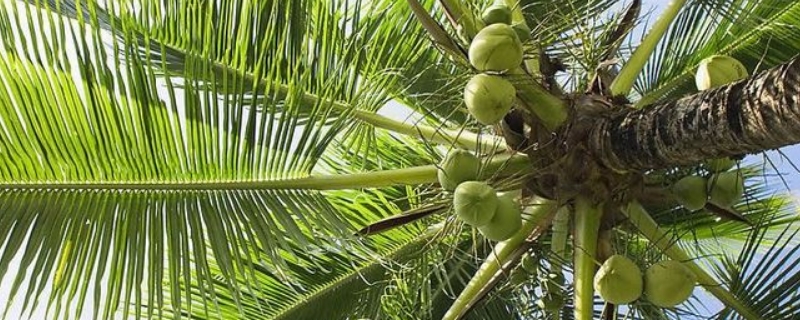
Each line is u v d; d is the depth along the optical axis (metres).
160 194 3.54
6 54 3.30
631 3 3.94
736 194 3.67
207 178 3.58
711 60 3.42
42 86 3.34
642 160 3.24
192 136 3.53
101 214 3.43
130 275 3.38
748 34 4.76
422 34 4.49
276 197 3.68
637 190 3.57
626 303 3.35
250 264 3.53
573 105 3.50
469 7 3.87
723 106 2.84
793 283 4.07
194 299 4.90
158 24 3.88
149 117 3.46
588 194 3.52
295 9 4.07
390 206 4.79
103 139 3.43
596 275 3.35
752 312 4.09
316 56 4.13
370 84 4.16
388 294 4.53
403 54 4.50
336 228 3.72
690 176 3.69
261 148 3.60
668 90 4.89
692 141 2.97
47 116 3.36
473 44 3.27
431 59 4.54
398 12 4.47
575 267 3.53
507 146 3.60
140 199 3.51
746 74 3.43
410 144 4.97
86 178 3.44
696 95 3.03
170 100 3.47
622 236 3.91
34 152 3.36
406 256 4.70
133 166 3.48
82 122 3.40
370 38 4.44
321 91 3.76
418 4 3.55
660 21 3.88
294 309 4.92
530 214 3.67
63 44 3.34
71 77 3.36
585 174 3.48
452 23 3.63
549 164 3.52
